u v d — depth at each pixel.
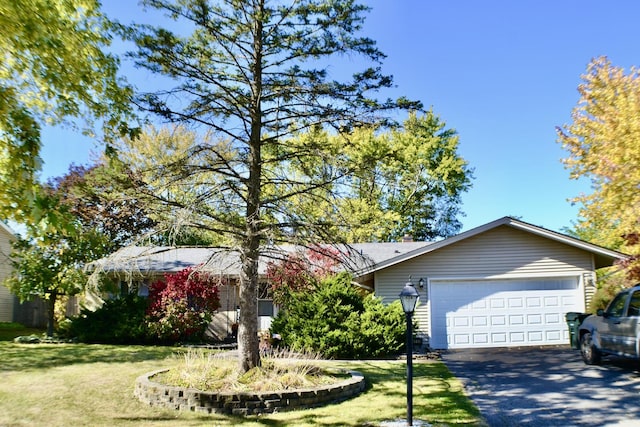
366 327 15.38
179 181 10.06
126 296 18.19
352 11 10.70
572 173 15.05
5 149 5.38
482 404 9.53
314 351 15.08
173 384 9.91
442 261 18.09
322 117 10.92
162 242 12.79
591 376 11.62
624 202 12.27
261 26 10.81
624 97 13.22
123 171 10.04
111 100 7.07
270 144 11.49
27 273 17.39
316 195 10.54
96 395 9.95
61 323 18.78
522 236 18.12
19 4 5.57
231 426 8.27
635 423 8.03
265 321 20.03
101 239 7.89
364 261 11.04
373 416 8.75
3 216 5.29
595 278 17.86
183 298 17.59
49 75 6.20
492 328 17.75
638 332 10.74
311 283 12.81
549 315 17.84
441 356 15.75
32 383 10.77
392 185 11.70
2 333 20.55
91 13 6.98
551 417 8.52
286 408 9.26
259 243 10.52
